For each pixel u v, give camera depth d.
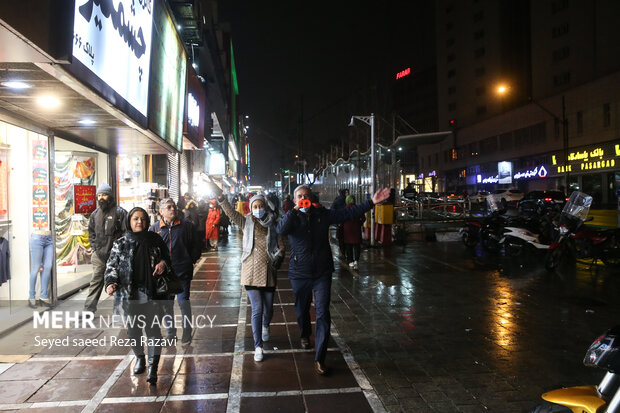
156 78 8.11
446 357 4.75
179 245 5.12
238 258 12.02
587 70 47.22
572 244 10.49
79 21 4.30
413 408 3.63
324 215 4.55
